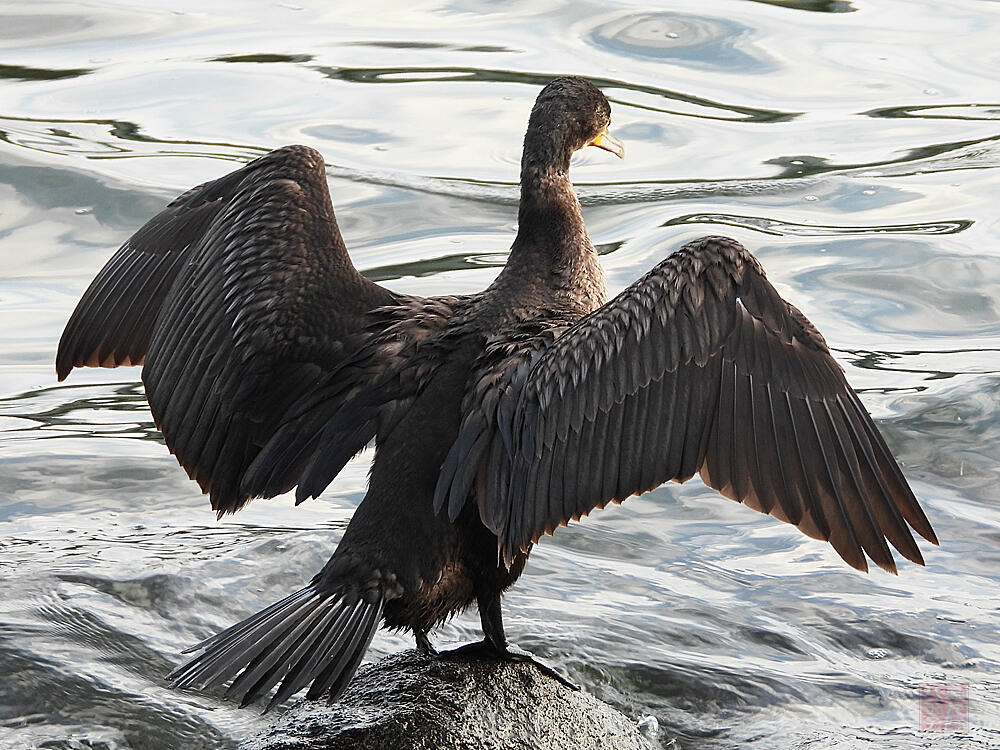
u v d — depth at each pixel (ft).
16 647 28.04
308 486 26.84
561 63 69.62
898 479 25.05
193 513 36.55
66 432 41.47
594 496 25.11
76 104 63.77
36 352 46.57
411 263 51.90
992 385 42.98
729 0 78.43
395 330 28.40
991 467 39.29
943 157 60.75
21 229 53.72
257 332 28.55
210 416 28.91
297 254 29.07
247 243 29.22
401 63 69.31
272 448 28.04
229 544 34.04
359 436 27.20
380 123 63.00
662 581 34.06
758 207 56.95
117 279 31.42
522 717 25.98
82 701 26.76
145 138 60.34
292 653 24.00
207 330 29.09
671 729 27.73
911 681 29.81
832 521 24.72
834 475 24.82
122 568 31.83
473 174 58.95
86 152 58.75
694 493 39.32
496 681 26.73
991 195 57.11
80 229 53.93
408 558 26.00
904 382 43.73
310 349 28.58
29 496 37.14
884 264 51.80
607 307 25.91
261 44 71.56
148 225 31.81
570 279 30.22
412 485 26.43
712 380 25.07
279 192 29.63
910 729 27.84
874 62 70.28
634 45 72.08
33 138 59.67
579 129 31.71
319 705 26.48
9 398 43.86
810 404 25.11
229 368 28.73
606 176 60.13
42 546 33.63
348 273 29.35
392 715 25.52
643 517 37.96
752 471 24.82
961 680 29.89
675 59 70.90
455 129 62.69
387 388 27.53
